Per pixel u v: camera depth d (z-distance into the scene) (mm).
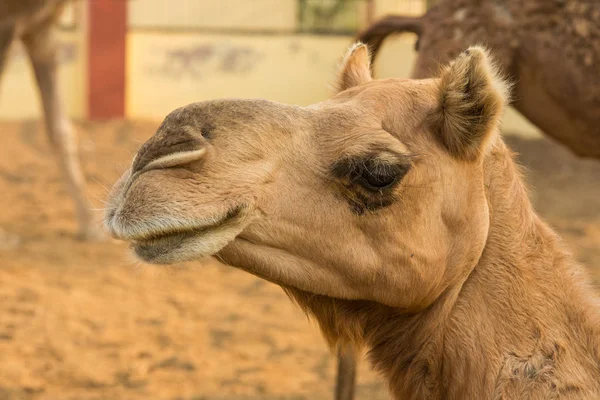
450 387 4957
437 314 4973
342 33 29531
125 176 4379
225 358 10484
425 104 4848
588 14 8336
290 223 4598
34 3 13641
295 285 4750
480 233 4895
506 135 25453
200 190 4270
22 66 27219
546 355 4746
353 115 4730
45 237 15461
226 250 4605
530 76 8758
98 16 28141
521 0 8500
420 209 4730
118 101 28469
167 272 4926
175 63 28953
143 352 10484
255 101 4656
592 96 8453
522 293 4891
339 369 7492
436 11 8734
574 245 16078
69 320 11320
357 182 4613
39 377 9672
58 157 15219
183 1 28938
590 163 23734
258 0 29234
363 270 4703
